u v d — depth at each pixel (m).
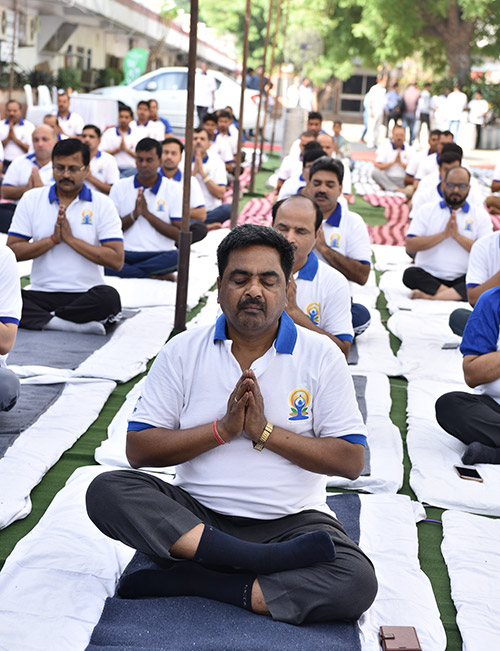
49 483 3.91
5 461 3.96
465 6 27.23
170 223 7.83
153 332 6.26
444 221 7.59
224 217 10.85
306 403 2.88
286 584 2.76
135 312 6.81
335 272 4.60
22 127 13.54
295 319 4.38
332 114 38.50
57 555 3.17
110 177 10.34
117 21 21.11
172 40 26.20
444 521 3.66
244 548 2.76
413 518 3.64
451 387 5.36
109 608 2.82
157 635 2.69
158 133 14.38
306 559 2.74
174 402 2.91
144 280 7.73
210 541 2.76
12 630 2.74
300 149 11.48
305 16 29.42
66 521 3.41
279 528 2.91
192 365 2.90
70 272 6.14
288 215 4.47
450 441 4.50
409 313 7.06
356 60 37.62
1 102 16.78
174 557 2.79
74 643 2.69
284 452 2.83
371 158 22.98
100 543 3.27
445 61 30.62
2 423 4.39
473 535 3.53
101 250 6.04
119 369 5.33
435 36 29.38
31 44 20.59
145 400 2.92
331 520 2.95
